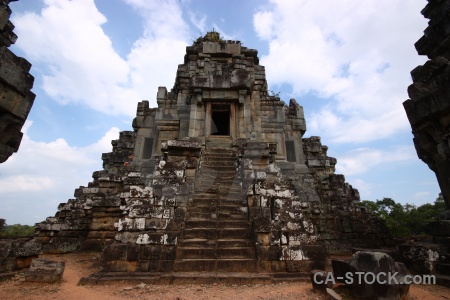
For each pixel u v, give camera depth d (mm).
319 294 5480
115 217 12203
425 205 35906
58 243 12086
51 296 5500
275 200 8352
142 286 6086
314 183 15711
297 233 7629
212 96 15859
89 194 13734
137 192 8031
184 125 16516
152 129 16969
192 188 9516
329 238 13305
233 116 15844
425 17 8117
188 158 10195
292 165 16266
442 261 6578
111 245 7152
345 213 14242
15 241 7242
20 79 6516
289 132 17531
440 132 6996
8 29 6395
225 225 8453
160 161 9312
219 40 20141
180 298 5332
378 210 32875
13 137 6617
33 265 6613
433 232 7316
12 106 6371
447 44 7332
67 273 7641
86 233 12531
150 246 7188
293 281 6602
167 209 7910
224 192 10125
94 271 8016
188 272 6883
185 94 17391
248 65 18641
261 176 9508
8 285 6168
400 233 24953
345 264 5590
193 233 8031
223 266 7070
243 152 12133
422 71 7527
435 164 8023
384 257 5180
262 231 7531
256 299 5312
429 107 6949
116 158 18047
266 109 17859
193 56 19219
